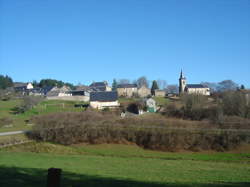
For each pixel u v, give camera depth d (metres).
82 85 149.38
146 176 19.34
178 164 28.41
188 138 42.28
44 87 129.75
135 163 27.81
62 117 46.50
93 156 33.91
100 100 85.25
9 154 31.11
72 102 94.25
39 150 39.38
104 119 47.22
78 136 44.78
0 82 139.12
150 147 42.94
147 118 47.81
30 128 50.34
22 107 72.00
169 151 41.66
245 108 52.78
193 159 36.28
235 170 24.88
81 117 46.84
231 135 41.25
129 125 45.06
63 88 124.38
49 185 7.38
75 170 20.64
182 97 63.50
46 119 46.03
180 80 140.25
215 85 142.00
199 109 55.84
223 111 53.25
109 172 20.62
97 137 45.00
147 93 131.00
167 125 44.06
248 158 36.81
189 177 19.80
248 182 18.12
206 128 43.16
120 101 93.44
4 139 42.25
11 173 17.45
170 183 16.08
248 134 41.28
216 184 16.52
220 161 34.94
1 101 89.06
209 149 41.53
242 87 134.25
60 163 25.38
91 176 17.66
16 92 117.25
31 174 17.47
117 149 41.72
